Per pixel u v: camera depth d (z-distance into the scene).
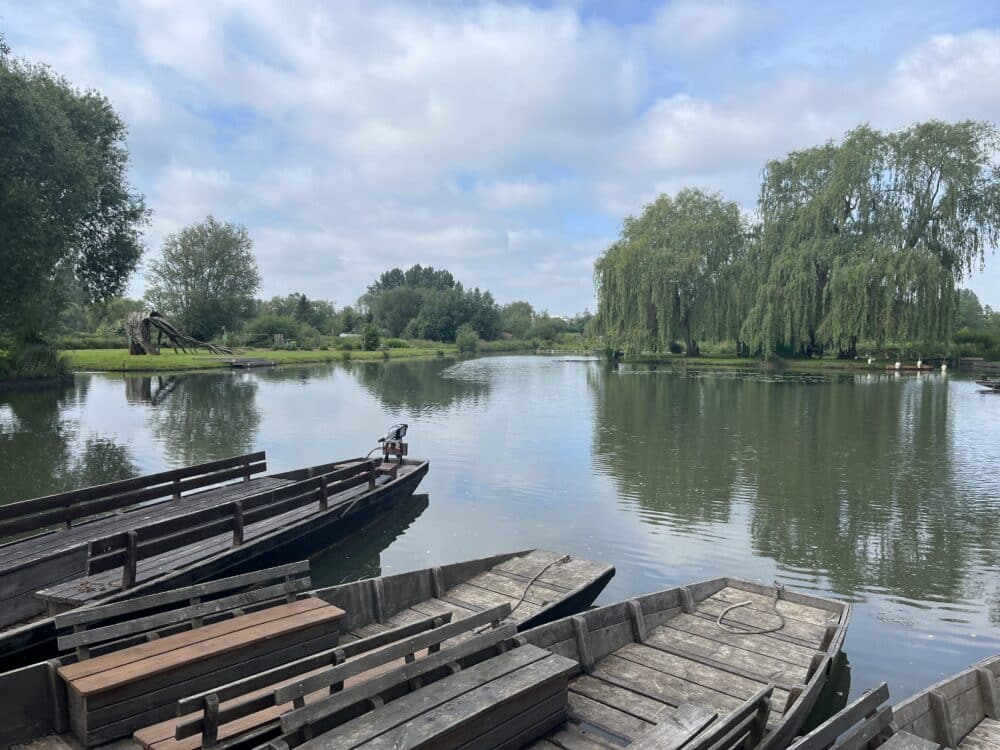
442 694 4.39
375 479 12.06
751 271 45.31
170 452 17.00
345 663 4.40
